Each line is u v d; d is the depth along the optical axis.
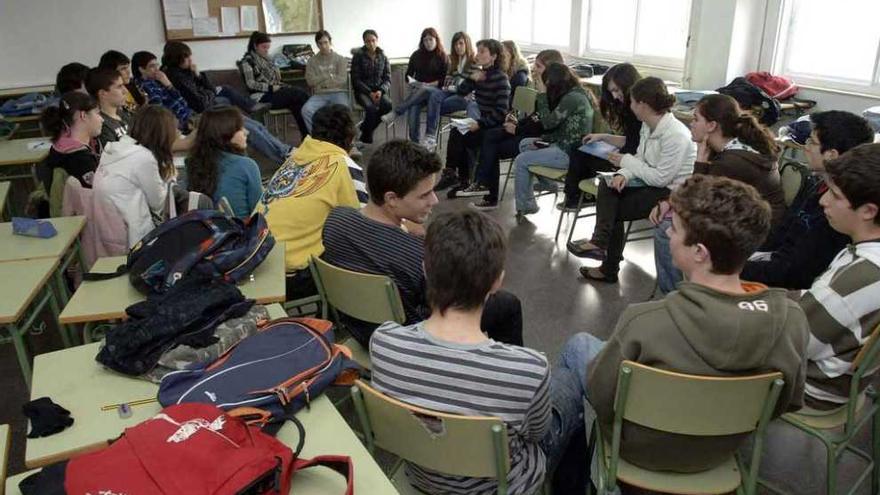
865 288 1.49
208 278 1.76
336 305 2.04
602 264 3.48
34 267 2.11
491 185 4.64
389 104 6.75
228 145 2.82
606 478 1.52
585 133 3.96
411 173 1.91
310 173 2.48
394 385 1.25
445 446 1.24
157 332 1.50
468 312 1.25
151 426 1.14
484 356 1.21
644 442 1.45
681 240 1.37
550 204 4.71
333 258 2.01
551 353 2.81
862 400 1.76
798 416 1.68
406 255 1.89
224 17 6.87
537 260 3.76
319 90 6.80
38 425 1.30
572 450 1.69
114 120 3.72
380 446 1.39
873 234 1.54
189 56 5.99
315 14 7.36
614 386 1.42
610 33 6.49
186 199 2.70
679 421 1.37
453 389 1.21
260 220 2.11
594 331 2.99
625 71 3.51
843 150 2.10
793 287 2.09
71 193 2.70
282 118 7.45
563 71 4.08
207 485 1.03
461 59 6.68
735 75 4.97
